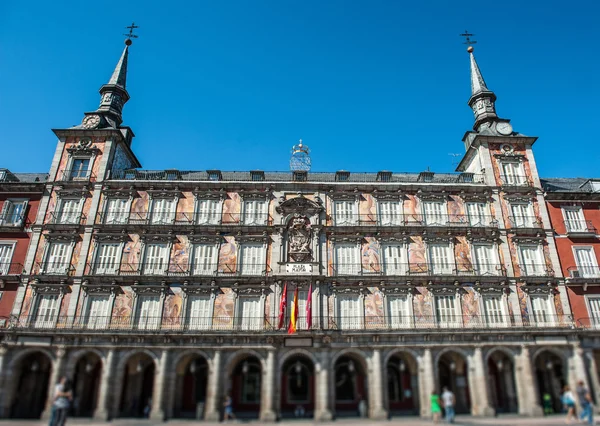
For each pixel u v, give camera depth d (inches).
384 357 1598.2
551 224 1882.4
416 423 1359.5
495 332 1627.7
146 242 1784.0
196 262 1756.9
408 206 1895.9
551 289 1749.5
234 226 1801.2
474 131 2204.7
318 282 1707.7
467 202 1910.7
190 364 1685.5
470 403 1637.6
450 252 1806.1
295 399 1644.9
